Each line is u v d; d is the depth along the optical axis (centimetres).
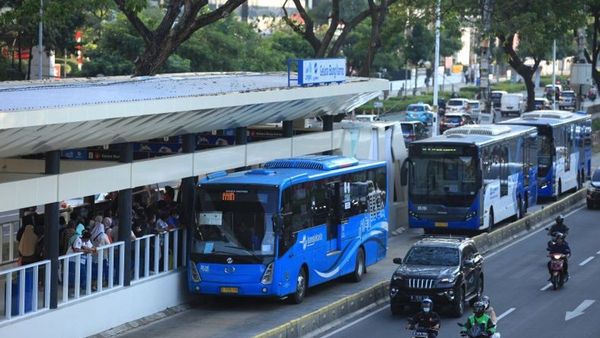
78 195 2988
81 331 3023
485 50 8181
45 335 2866
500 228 5338
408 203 5325
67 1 4456
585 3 8362
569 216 6331
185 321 3372
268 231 3534
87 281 3114
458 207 5212
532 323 3453
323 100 4334
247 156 4041
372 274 4353
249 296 3616
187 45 9456
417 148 5275
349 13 12900
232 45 9844
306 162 3950
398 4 7206
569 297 3922
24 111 2452
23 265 2994
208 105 3297
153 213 3544
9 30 7331
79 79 3872
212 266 3534
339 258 4009
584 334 3288
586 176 7919
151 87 3538
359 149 5119
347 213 4078
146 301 3378
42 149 2817
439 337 3203
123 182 3216
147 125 3133
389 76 15838
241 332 3216
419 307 3525
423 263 3638
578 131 7481
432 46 13762
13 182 2730
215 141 4253
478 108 11581
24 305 2858
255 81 4284
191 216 3656
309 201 3766
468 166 5212
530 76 9856
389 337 3225
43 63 8225
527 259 4825
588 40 12938
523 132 6144
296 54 12156
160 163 3412
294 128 4878
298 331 3120
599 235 5575
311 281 3788
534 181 6462
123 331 3192
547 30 8319
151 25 8050
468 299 3669
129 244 3291
